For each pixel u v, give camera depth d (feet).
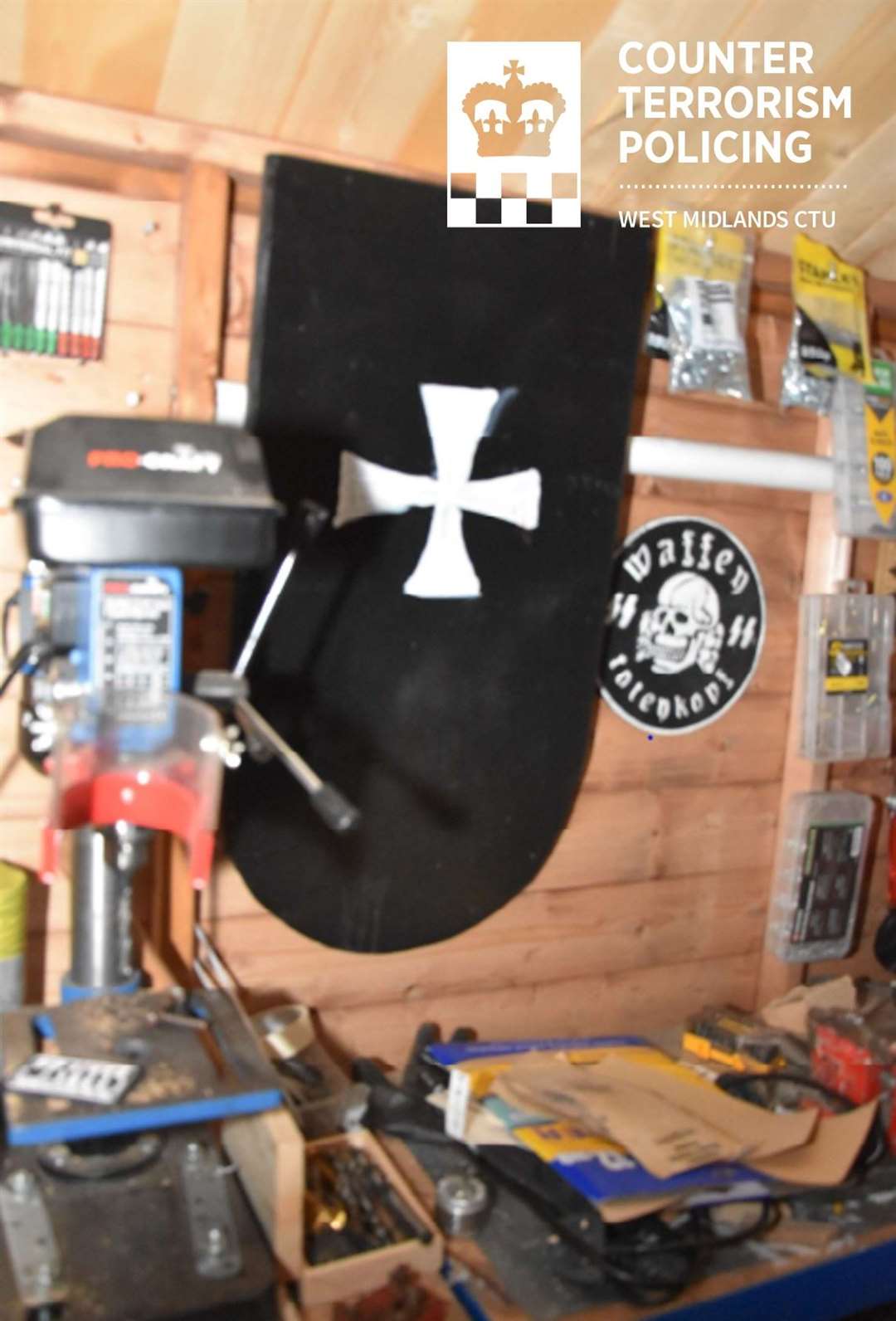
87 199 3.98
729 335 5.00
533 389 4.40
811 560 5.54
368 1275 3.31
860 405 5.40
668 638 5.19
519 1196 3.83
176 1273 2.82
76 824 3.05
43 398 4.00
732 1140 3.98
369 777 4.42
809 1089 4.72
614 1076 4.48
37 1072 3.05
